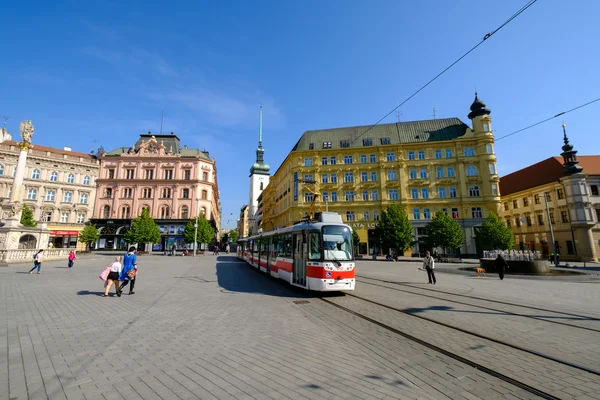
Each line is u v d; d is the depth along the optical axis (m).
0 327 6.87
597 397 3.96
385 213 41.72
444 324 7.57
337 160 48.94
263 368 4.76
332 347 5.81
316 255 11.89
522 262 21.28
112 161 61.00
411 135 49.34
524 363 5.11
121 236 56.97
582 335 6.69
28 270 20.30
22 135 28.53
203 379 4.35
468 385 4.27
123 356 5.21
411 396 3.91
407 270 24.70
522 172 53.31
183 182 60.22
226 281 16.30
